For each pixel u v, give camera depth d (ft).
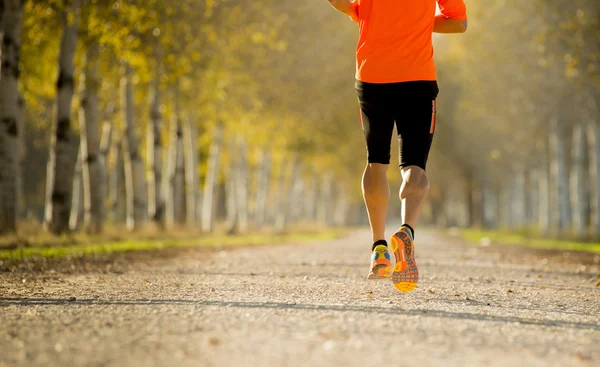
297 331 18.38
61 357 15.52
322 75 130.00
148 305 24.21
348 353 15.64
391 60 22.04
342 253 71.20
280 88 123.34
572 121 158.61
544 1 108.17
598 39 99.30
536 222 228.22
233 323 19.76
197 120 140.46
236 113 132.26
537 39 106.32
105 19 81.87
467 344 17.10
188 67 90.68
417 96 22.08
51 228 82.74
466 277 41.45
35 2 81.76
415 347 16.52
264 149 190.19
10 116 74.33
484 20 142.61
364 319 20.53
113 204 160.56
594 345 17.71
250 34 97.25
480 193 281.13
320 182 311.06
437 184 310.24
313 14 123.54
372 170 22.95
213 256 61.98
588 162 201.98
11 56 74.54
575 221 154.30
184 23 84.28
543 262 62.75
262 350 15.96
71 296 27.86
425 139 22.26
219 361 14.88
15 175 74.54
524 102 158.51
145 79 95.45
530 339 18.19
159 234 106.83
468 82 171.83
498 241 135.03
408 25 22.00
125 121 113.60
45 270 43.45
